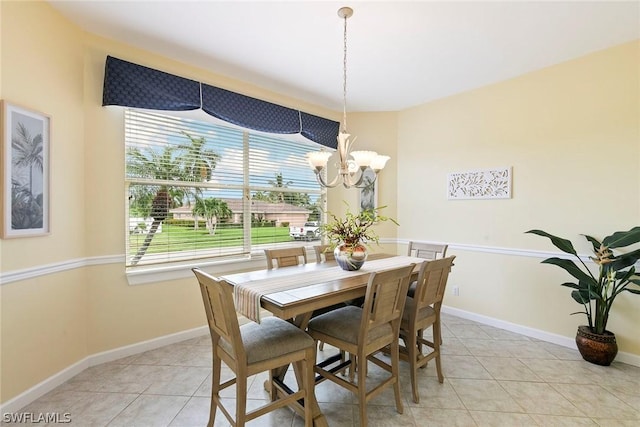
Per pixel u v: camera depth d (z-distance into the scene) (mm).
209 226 2984
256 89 3205
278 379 1859
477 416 1749
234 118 2990
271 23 2137
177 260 2775
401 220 3918
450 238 3467
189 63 2715
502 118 3055
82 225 2244
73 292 2168
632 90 2342
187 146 2830
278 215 3568
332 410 1818
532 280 2869
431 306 2273
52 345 2008
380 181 3965
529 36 2281
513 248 2982
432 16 2041
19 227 1791
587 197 2557
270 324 1739
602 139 2477
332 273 2131
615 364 2342
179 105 2631
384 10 1983
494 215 3117
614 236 2189
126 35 2297
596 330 2369
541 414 1764
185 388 2021
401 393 1980
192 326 2812
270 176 3480
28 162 1846
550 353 2537
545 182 2783
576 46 2418
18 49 1793
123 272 2441
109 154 2377
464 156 3344
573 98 2621
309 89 3295
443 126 3521
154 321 2592
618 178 2408
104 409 1801
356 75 2953
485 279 3188
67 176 2123
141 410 1796
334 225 2303
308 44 2410
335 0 1885
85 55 2258
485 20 2082
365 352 1610
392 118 3959
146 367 2283
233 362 1443
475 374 2207
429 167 3650
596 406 1836
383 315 1664
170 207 2740
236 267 3102
